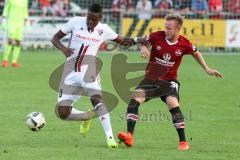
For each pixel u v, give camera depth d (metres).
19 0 59.25
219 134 30.67
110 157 24.91
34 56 71.25
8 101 40.06
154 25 76.94
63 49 27.50
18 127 31.52
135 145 27.61
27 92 44.16
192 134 30.61
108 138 27.02
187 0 79.38
